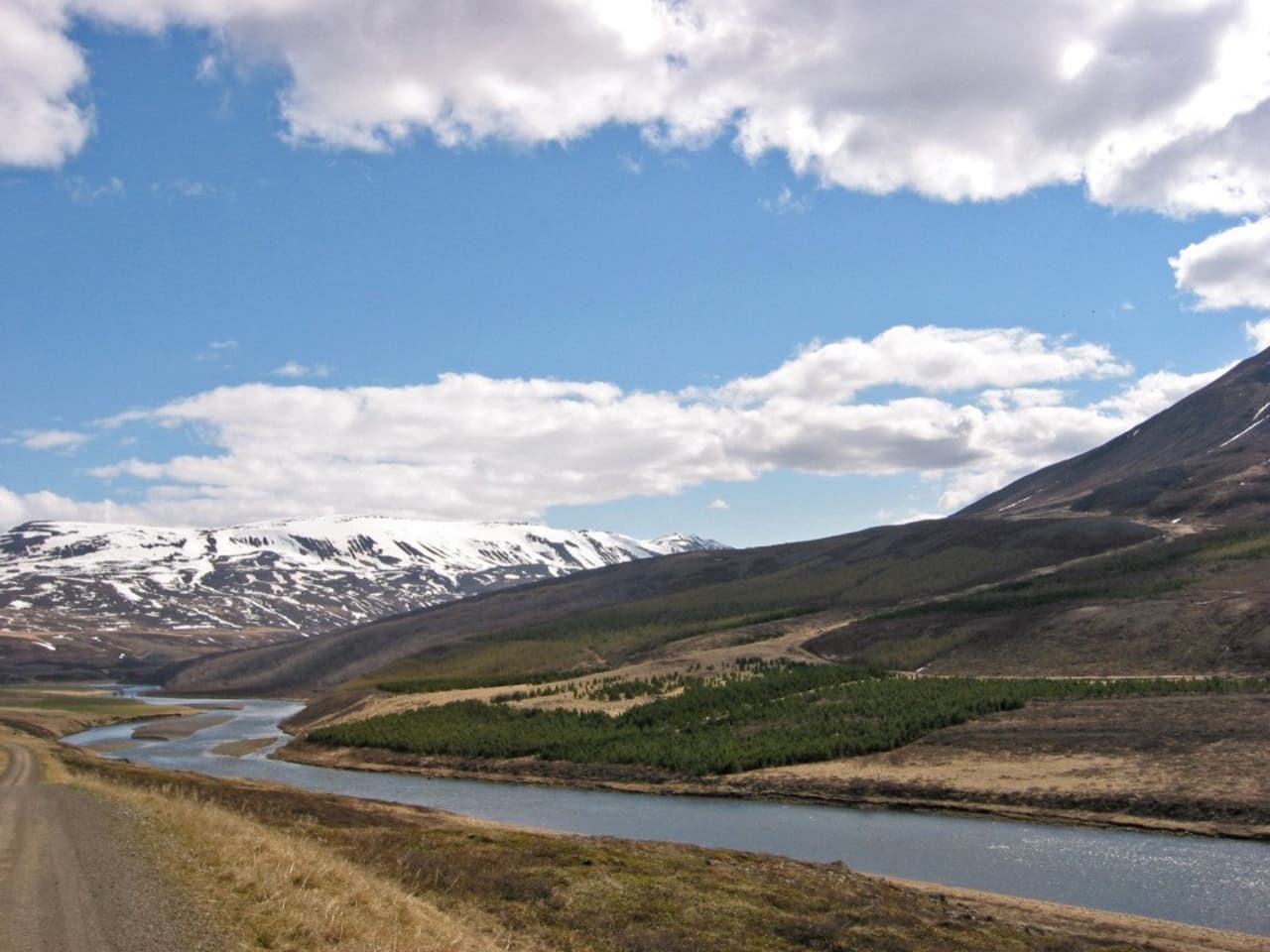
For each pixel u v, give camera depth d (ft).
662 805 253.65
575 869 118.62
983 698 312.91
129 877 76.95
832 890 124.06
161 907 66.69
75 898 68.80
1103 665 391.45
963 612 518.37
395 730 402.93
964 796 233.76
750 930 100.17
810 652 505.25
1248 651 364.79
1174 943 116.78
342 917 69.72
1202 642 384.88
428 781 320.50
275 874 80.43
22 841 95.81
